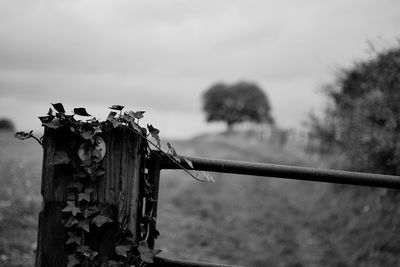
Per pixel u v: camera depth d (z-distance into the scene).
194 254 5.63
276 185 11.97
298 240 6.75
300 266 5.56
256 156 19.17
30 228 5.09
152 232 1.92
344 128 8.46
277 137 23.28
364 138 6.89
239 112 50.81
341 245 6.15
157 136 1.89
